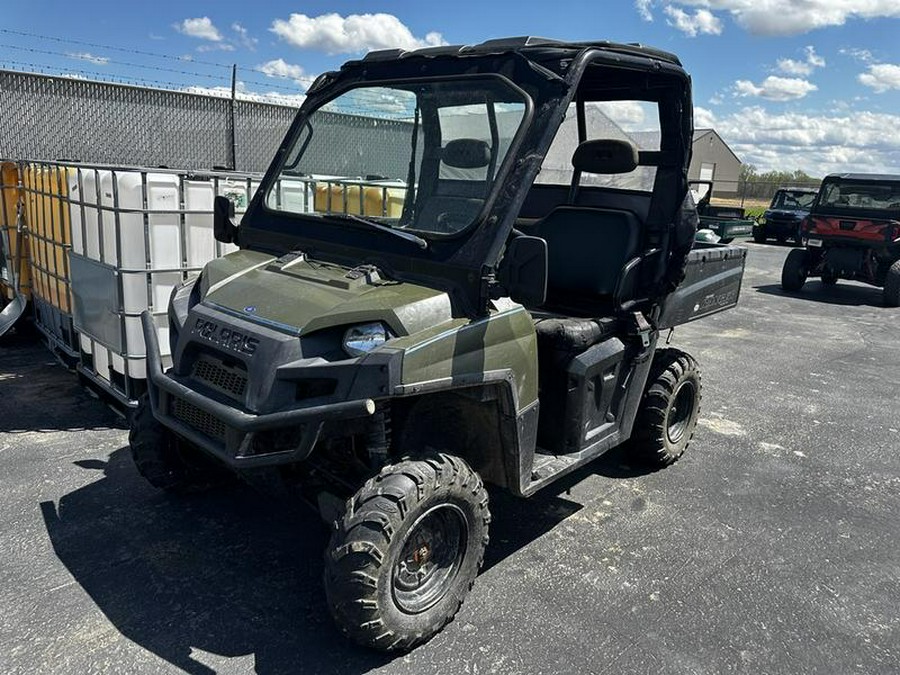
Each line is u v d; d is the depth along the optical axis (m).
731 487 4.34
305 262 3.11
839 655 2.82
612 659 2.71
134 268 4.34
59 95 10.06
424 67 3.26
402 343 2.47
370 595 2.47
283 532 3.51
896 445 5.22
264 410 2.52
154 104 10.84
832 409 6.00
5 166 6.06
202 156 11.45
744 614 3.05
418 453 2.74
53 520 3.51
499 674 2.60
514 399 2.85
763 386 6.61
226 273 3.13
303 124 3.60
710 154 41.56
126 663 2.56
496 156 2.89
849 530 3.87
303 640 2.74
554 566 3.35
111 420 4.84
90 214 4.65
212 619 2.83
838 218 12.00
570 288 3.99
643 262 3.85
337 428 2.58
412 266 2.86
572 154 4.08
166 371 3.00
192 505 3.73
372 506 2.49
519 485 3.01
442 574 2.81
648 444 4.32
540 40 3.10
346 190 3.30
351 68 3.57
